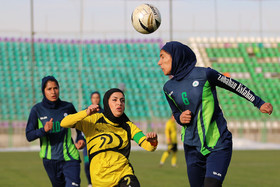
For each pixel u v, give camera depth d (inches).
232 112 4018.2
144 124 3668.8
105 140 685.9
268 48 5012.3
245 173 1720.0
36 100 4015.8
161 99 4170.8
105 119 700.7
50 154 907.4
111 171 676.7
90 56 4697.3
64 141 914.1
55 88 924.0
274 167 1959.9
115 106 687.1
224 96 4175.7
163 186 1365.7
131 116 3934.5
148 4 938.1
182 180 1520.7
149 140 676.1
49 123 853.8
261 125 3868.1
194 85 703.7
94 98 1282.0
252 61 4803.2
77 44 4845.0
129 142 703.7
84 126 696.4
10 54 4581.7
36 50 4677.7
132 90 4276.6
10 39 4744.1
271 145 3649.1
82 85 4288.9
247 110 4042.8
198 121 709.3
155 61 4702.3
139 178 1585.9
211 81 700.7
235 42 5044.3
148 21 908.0
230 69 4670.3
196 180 742.5
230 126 3853.3
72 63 4576.8
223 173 686.5
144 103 4099.4
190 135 723.4
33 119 916.0
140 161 2342.5
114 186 677.3
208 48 4950.8
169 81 746.2
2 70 4350.4
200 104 705.6
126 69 4564.5
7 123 3538.4
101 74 4463.6
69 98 4106.8
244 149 3270.2
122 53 4781.0
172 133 2054.6
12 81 4222.4
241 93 706.8
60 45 4798.2
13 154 2807.6
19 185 1405.0
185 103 714.8
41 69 4443.9
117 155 687.1
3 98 3981.3
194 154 733.3
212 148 706.2
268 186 1347.2
